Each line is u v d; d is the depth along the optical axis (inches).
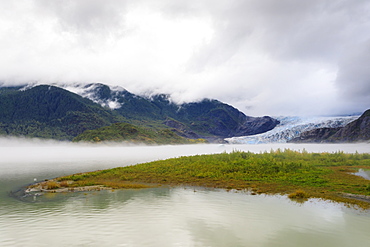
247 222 853.2
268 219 879.1
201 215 931.3
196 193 1320.1
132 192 1363.2
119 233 756.0
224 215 930.1
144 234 748.6
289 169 1843.0
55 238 717.3
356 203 1063.6
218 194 1286.9
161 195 1279.5
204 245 671.8
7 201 1189.1
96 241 697.0
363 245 669.3
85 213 964.0
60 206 1077.8
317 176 1637.6
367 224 824.9
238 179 1638.8
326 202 1095.6
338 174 1728.6
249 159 2188.7
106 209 1023.0
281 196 1219.2
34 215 942.4
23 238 720.3
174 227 806.5
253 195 1254.9
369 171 1870.1
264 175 1701.5
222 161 2196.1
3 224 839.1
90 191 1409.9
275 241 695.1
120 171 2078.0
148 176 1847.9
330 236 730.8
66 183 1600.6
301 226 812.6
